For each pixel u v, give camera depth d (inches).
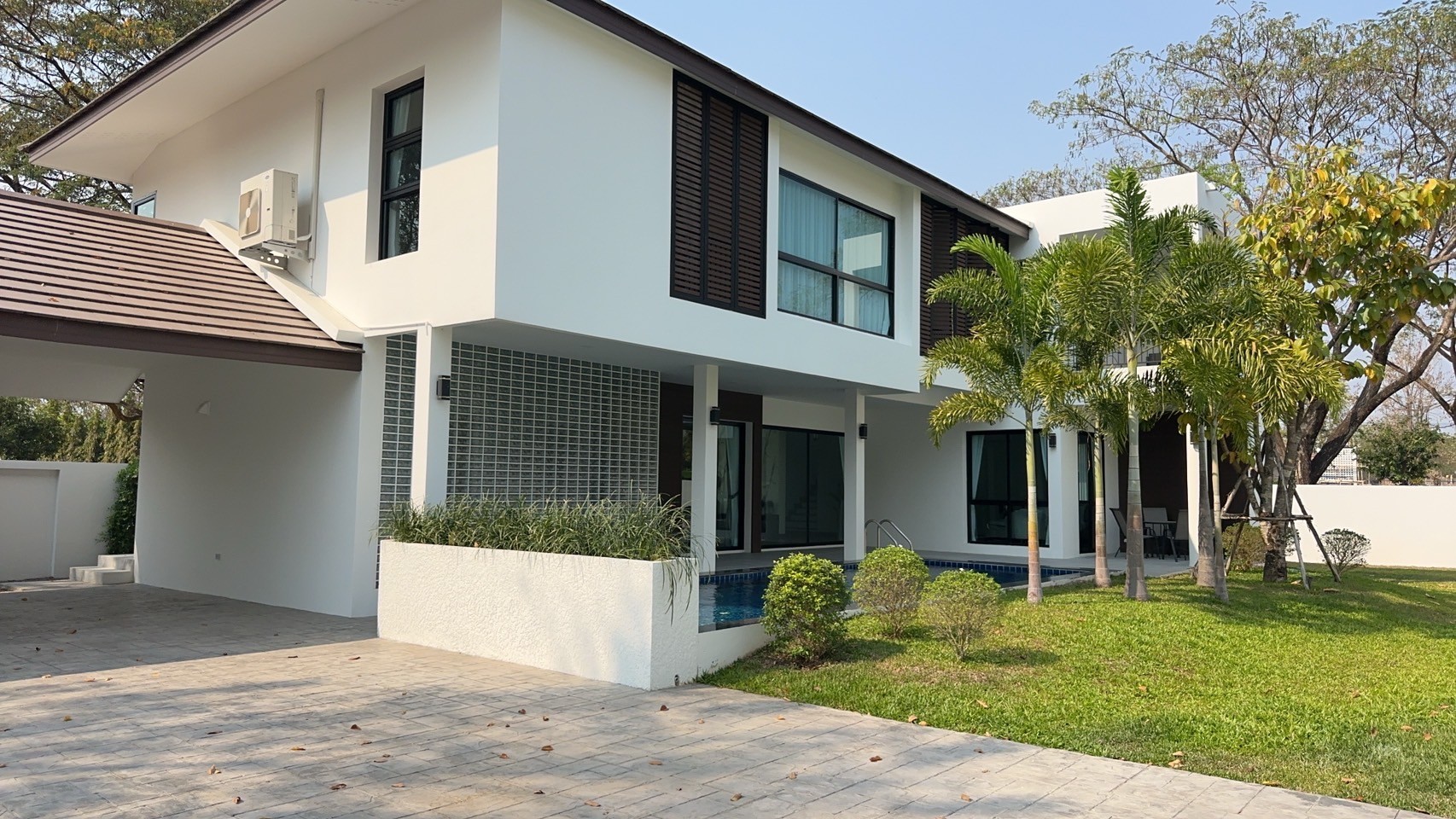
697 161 437.4
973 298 441.4
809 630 306.5
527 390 442.3
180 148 523.8
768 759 211.8
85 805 170.6
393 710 246.1
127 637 343.6
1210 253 406.3
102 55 732.7
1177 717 250.5
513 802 179.5
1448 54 644.7
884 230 579.2
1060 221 681.6
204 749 207.0
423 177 372.8
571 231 372.8
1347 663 325.1
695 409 485.4
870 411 759.1
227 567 451.8
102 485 638.5
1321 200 429.7
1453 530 732.7
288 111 444.1
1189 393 409.7
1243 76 739.4
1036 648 324.2
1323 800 190.5
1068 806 184.7
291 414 420.8
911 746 224.8
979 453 728.3
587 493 470.0
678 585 288.8
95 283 349.1
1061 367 388.8
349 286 403.2
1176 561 689.6
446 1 369.7
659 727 236.8
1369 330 436.8
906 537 676.7
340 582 389.1
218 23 408.2
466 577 324.2
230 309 376.2
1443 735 239.6
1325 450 727.7
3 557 594.6
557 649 298.2
